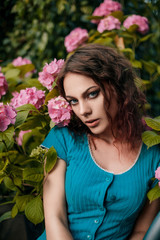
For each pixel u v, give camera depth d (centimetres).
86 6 296
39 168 124
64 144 122
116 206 112
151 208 121
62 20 305
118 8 234
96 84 107
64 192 118
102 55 112
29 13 312
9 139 117
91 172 113
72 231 116
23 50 313
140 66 196
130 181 112
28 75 227
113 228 113
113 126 116
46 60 298
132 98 118
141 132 122
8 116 117
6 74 192
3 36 330
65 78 110
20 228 148
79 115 113
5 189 187
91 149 118
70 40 219
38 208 124
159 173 108
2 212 153
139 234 119
